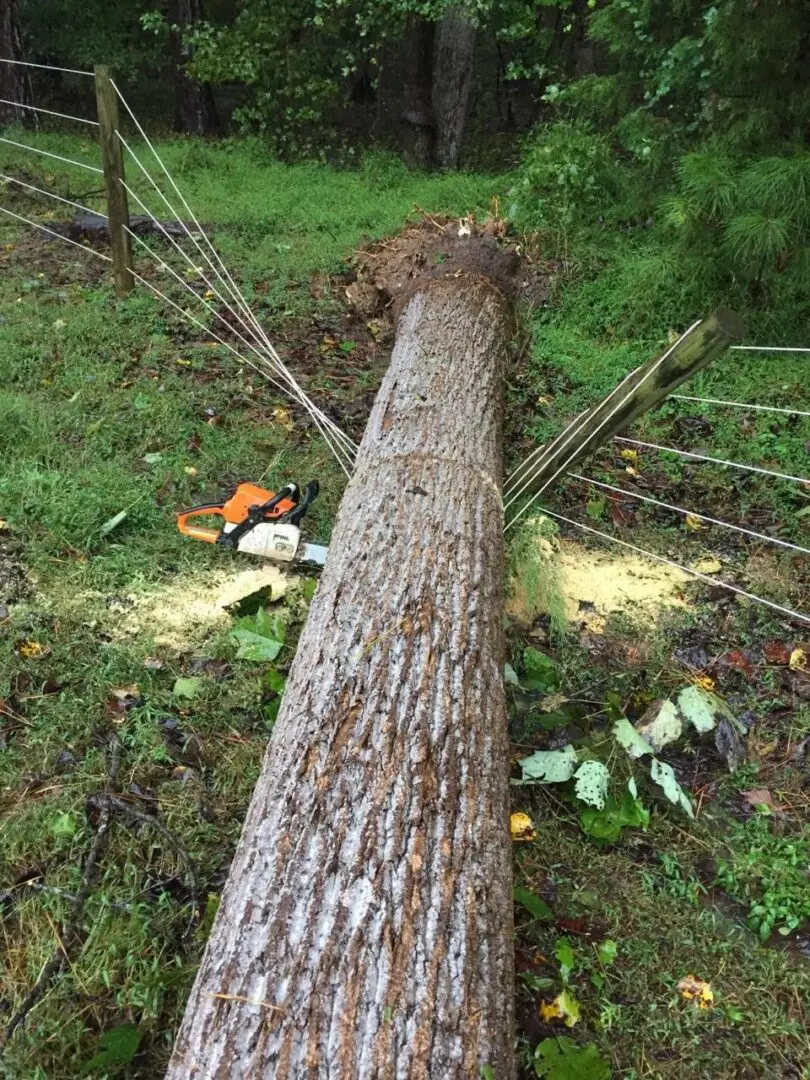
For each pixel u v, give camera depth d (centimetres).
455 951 180
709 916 236
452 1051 165
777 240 480
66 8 1242
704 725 281
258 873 192
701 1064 204
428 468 331
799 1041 209
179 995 205
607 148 654
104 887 226
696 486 430
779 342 531
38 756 261
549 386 512
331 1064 159
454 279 510
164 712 278
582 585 362
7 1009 201
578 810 264
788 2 507
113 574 336
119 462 409
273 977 171
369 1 916
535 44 1119
